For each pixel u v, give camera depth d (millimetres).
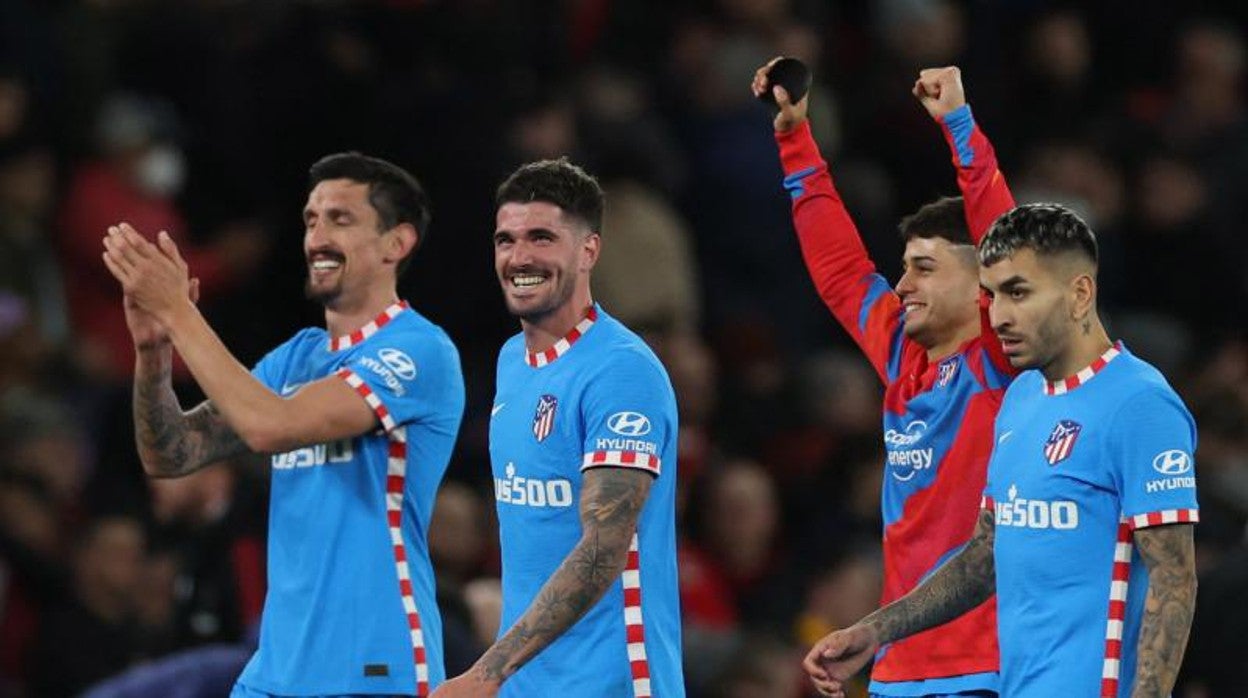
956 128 27078
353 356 27109
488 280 46938
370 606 26641
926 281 26859
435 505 39125
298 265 49156
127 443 45594
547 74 51000
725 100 52625
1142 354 54500
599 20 54562
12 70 47406
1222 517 45062
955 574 25625
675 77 53750
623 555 25141
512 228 26031
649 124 50531
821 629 42344
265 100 48844
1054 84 60188
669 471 26016
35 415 42625
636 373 25750
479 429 45094
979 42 58062
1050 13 61125
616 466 25359
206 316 47781
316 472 26891
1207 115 61406
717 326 50781
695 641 37844
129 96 49625
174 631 36344
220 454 28125
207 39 49562
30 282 46719
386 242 27375
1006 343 24656
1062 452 24547
